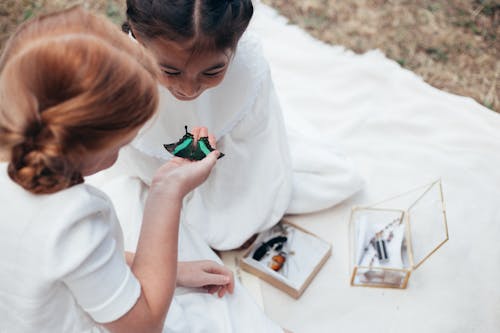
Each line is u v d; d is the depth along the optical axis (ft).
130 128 3.09
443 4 9.50
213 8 4.05
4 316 3.67
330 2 9.51
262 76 5.63
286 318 6.29
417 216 6.97
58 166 2.96
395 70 8.64
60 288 3.50
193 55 4.29
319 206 7.00
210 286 5.39
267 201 6.46
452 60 8.99
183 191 3.79
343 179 6.91
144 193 6.43
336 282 6.54
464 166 7.63
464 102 8.33
